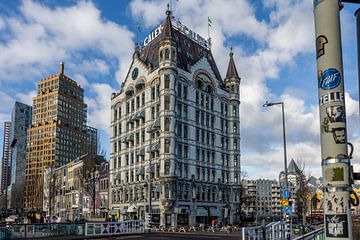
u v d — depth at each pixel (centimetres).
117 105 7856
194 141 6719
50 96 19325
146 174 6581
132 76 7369
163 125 6238
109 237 3638
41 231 3353
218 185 7125
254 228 1955
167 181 6059
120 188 7288
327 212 764
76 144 18688
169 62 6406
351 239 736
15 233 3142
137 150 6944
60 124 17962
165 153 6156
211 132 7200
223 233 4612
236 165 7594
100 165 8775
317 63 802
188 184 6444
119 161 7531
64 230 3512
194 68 6988
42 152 17812
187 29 7700
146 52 7550
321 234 1941
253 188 19138
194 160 6650
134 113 7200
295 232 3681
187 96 6719
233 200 7394
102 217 6550
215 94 7425
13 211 14100
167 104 6284
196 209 6462
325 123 773
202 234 4312
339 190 750
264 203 19675
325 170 770
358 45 806
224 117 7619
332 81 768
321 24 795
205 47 8188
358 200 754
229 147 7625
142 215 6512
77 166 10431
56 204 11706
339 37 785
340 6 814
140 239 3378
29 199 15150
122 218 6831
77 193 10081
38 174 15375
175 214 6009
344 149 755
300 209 7156
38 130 18275
